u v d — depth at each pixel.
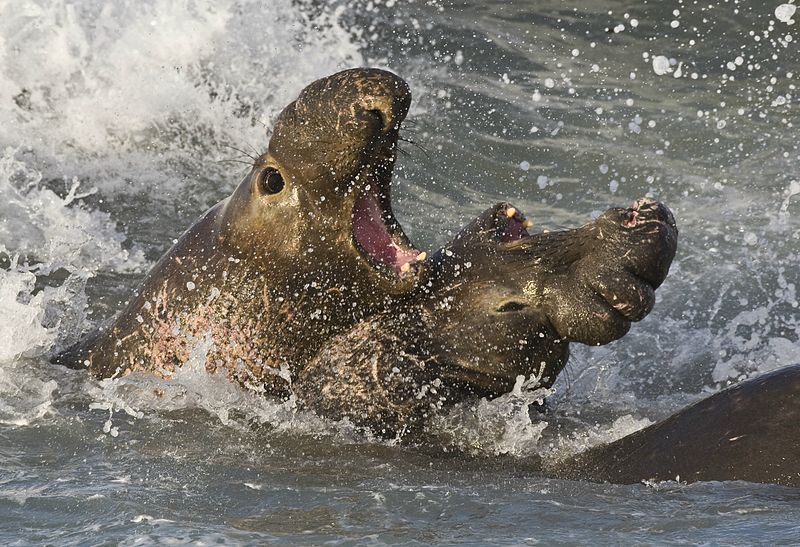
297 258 12.25
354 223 12.09
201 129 22.08
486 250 12.34
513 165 21.39
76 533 9.72
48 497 10.49
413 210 19.77
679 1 27.83
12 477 11.03
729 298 17.22
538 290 11.99
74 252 18.17
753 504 10.04
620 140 22.30
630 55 25.86
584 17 27.70
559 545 9.43
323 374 12.52
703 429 10.91
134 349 13.48
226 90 23.22
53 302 16.05
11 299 14.91
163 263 13.41
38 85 22.69
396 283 12.12
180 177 20.86
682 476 10.73
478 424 12.18
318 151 11.66
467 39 26.62
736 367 15.38
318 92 11.62
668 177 21.00
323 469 11.48
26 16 23.84
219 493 10.72
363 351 12.34
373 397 12.23
